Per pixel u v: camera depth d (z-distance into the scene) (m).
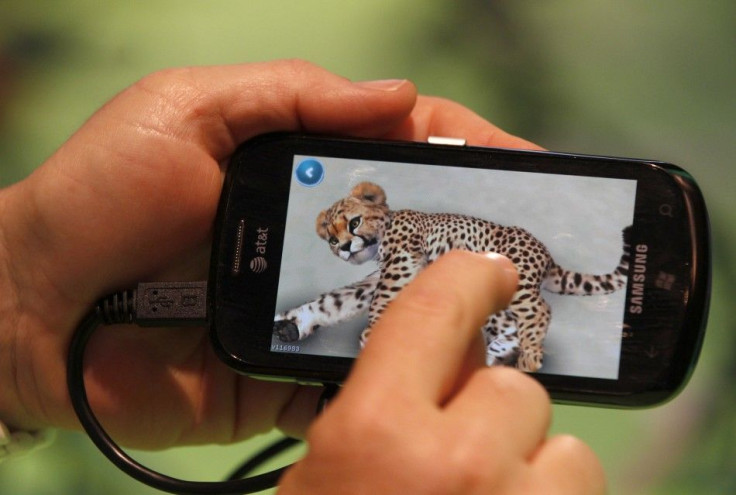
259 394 0.89
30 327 0.80
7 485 1.01
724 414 1.03
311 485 0.43
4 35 1.23
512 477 0.43
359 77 1.22
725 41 1.20
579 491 0.46
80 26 1.25
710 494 0.99
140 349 0.83
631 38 1.22
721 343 1.06
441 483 0.41
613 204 0.70
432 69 1.21
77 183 0.76
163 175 0.76
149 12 1.26
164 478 0.71
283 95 0.78
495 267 0.50
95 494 1.02
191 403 0.86
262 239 0.73
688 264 0.67
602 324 0.67
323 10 1.26
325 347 0.70
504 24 1.23
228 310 0.71
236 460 1.05
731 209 1.11
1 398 0.83
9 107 1.19
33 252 0.78
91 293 0.78
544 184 0.72
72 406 0.80
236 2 1.26
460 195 0.72
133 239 0.77
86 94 1.21
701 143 1.15
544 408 0.46
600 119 1.17
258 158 0.75
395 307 0.47
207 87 0.78
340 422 0.43
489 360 0.67
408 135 0.86
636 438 1.03
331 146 0.75
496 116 1.18
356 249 0.72
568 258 0.69
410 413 0.43
